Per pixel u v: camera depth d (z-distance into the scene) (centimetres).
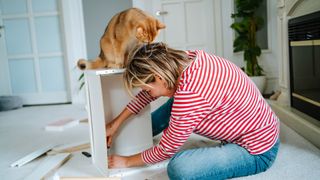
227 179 117
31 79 378
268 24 346
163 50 108
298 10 194
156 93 111
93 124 139
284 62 220
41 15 364
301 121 174
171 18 379
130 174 128
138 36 129
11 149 183
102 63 149
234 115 114
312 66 172
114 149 148
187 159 111
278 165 130
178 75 106
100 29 374
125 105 148
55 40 370
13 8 365
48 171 136
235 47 359
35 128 238
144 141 153
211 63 108
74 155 161
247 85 115
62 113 303
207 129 118
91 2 370
